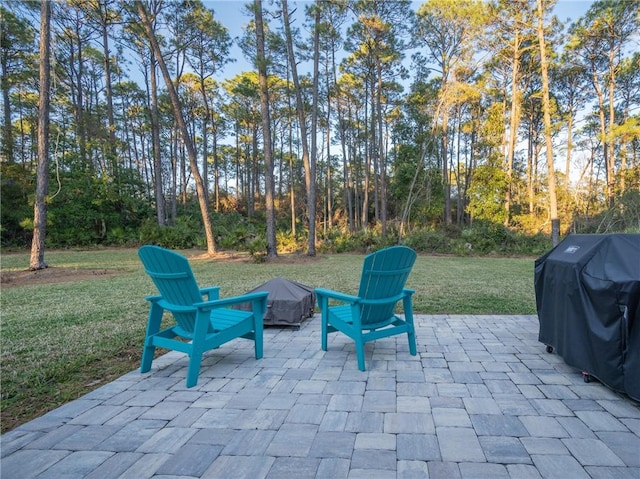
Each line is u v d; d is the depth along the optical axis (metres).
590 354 2.31
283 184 31.81
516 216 17.12
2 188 15.77
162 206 18.64
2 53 16.34
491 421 1.92
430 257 13.74
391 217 23.61
